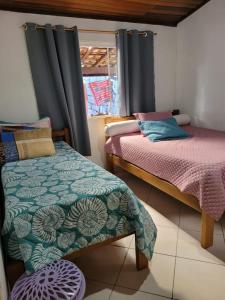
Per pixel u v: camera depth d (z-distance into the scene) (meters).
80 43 3.00
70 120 3.00
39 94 2.85
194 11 3.24
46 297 1.01
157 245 1.88
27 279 1.14
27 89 2.83
